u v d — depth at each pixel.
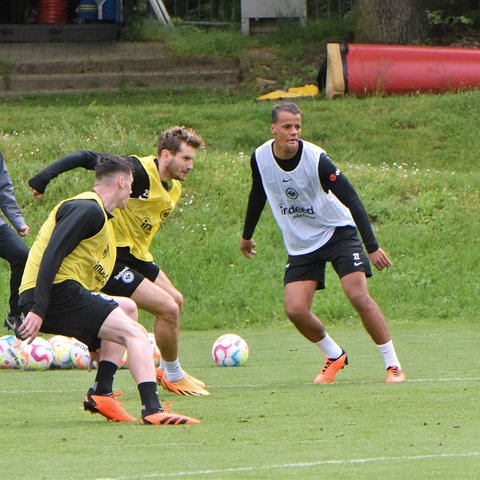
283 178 29.58
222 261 55.03
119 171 23.28
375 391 27.09
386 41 89.19
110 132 67.50
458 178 64.19
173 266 53.91
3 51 89.00
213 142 72.88
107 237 23.22
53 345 34.81
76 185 59.19
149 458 18.47
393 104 77.94
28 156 62.47
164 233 56.81
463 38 93.88
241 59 89.50
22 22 93.88
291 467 17.42
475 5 99.25
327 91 81.38
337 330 46.94
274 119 29.36
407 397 25.70
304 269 30.12
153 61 88.94
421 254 56.56
